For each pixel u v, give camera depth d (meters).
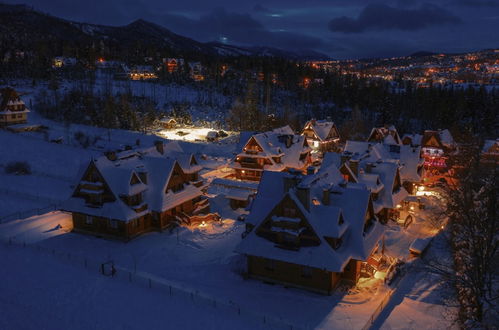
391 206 48.53
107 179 44.00
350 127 112.19
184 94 158.25
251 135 73.56
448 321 29.86
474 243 29.66
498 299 32.91
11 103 95.25
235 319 29.69
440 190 64.06
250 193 55.28
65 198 57.78
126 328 28.55
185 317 29.83
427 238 43.50
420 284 35.78
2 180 61.56
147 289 33.81
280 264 35.22
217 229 47.50
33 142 81.44
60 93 131.12
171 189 48.19
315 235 33.75
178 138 106.69
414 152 63.69
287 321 29.59
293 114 128.88
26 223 47.56
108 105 113.88
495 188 30.94
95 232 45.12
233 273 37.25
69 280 34.78
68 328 28.36
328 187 37.09
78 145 87.56
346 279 35.88
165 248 42.25
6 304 30.84
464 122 131.88
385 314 30.78
